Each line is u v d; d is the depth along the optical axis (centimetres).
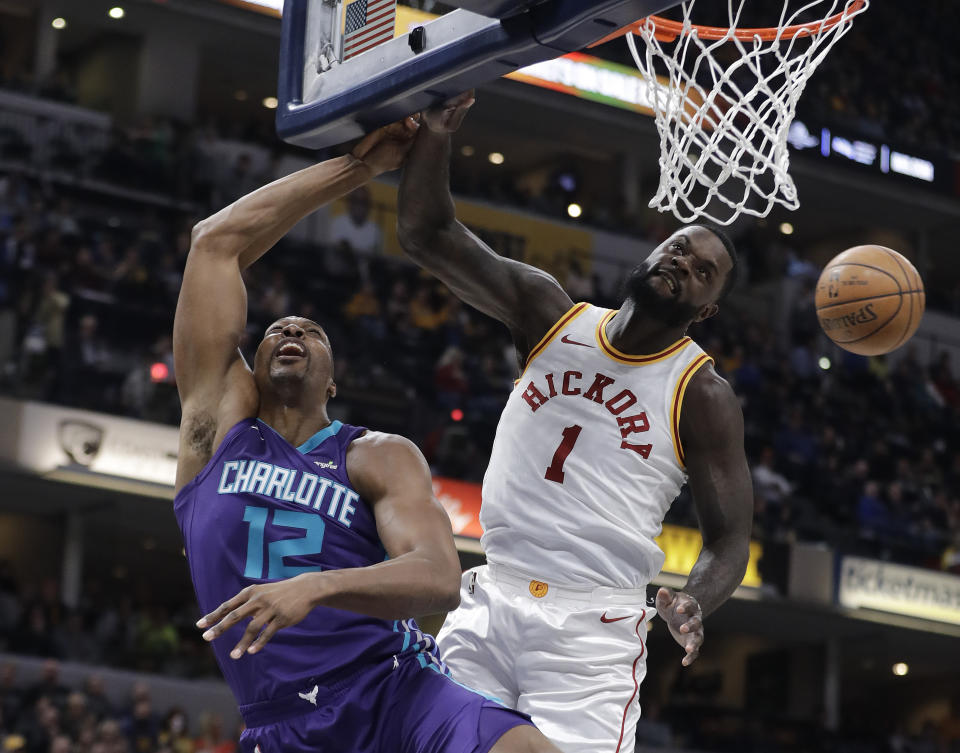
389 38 333
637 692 350
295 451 299
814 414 1789
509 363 1652
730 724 1634
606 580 350
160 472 1321
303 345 307
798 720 1672
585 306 368
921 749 1772
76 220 1525
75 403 1319
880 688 2072
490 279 367
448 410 1481
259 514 292
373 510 296
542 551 352
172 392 1361
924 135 2161
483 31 300
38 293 1347
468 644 357
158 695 1303
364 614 267
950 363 2094
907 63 2191
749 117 377
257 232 326
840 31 378
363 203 1733
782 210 2169
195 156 1670
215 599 291
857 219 2209
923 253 2245
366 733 285
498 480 361
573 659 346
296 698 285
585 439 354
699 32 393
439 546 282
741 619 1734
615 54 1923
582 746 339
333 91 348
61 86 1695
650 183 2233
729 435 355
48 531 1562
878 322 366
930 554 1688
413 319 1634
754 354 1845
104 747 1069
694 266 346
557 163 2170
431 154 354
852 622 1728
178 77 1841
